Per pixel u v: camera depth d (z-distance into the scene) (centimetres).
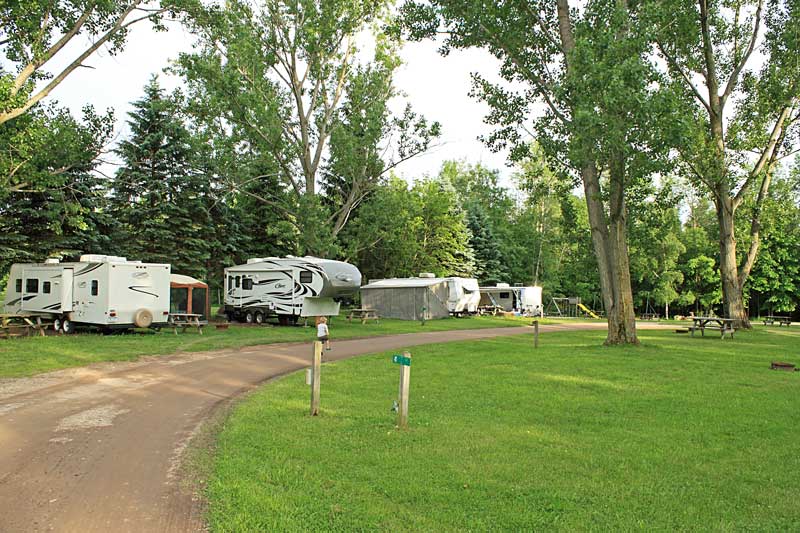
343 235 4041
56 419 809
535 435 713
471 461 602
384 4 3078
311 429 730
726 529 441
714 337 2306
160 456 626
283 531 425
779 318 4038
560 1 1841
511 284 5906
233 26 2798
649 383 1109
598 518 459
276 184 3547
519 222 5956
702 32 2583
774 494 519
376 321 3341
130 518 454
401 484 528
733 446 673
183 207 2972
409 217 4062
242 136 2836
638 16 1549
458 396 970
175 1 1914
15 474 564
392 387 1053
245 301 2861
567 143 1686
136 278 1962
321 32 2922
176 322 2162
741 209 2923
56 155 2062
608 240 1866
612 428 753
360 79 3092
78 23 1717
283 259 2759
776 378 1177
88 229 2597
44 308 2067
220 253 3306
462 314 4188
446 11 1811
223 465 578
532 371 1262
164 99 2945
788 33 2456
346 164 3009
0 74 1797
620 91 1374
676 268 5503
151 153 2936
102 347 1631
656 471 580
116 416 831
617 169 1577
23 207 2428
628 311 1827
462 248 5247
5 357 1378
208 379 1187
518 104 1923
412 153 3158
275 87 2961
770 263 5103
